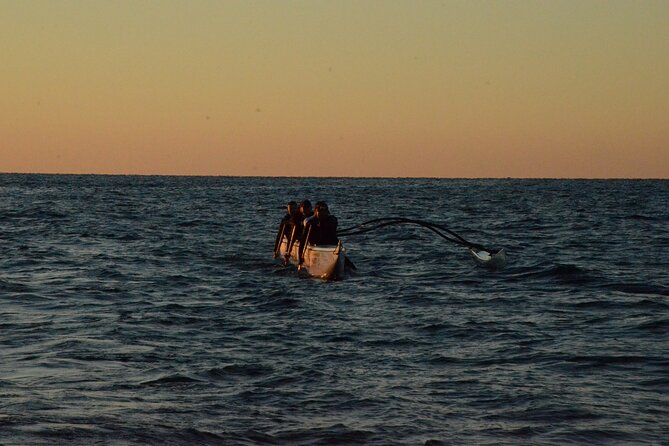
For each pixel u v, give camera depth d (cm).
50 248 3384
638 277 2570
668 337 1591
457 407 1099
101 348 1434
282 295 2144
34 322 1694
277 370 1299
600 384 1227
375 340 1559
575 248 3650
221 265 2903
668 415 1070
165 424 986
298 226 2820
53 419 981
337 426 1007
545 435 988
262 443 939
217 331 1638
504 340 1562
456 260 3105
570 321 1777
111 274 2559
